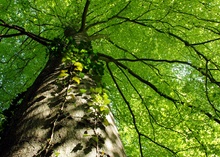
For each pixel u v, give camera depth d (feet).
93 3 22.39
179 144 22.94
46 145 5.97
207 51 24.64
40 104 7.72
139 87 26.53
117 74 26.73
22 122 7.23
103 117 7.34
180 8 22.41
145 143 24.88
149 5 22.24
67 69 9.52
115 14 23.26
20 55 26.53
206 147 19.54
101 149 6.25
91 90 8.09
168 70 27.04
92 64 11.02
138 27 24.45
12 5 20.94
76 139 6.24
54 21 22.53
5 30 25.41
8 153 6.12
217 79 24.27
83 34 16.80
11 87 27.32
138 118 24.62
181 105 21.24
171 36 23.20
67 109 7.25
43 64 26.81
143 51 25.84
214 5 22.59
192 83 21.25
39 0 20.45
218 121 18.71
